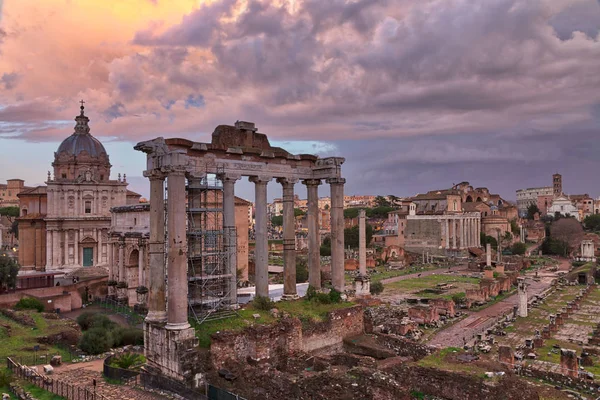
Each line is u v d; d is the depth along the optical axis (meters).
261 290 42.06
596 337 55.22
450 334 61.47
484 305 84.69
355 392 29.17
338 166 45.94
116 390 30.98
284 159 44.22
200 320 35.78
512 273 113.06
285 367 34.62
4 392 30.66
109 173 105.81
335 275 46.72
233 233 39.38
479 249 175.12
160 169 33.53
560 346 52.31
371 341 41.81
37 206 102.00
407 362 35.38
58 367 38.78
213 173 38.38
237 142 41.41
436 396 31.58
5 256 78.19
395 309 59.44
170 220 32.25
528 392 29.55
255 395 29.52
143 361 37.47
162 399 28.98
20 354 41.59
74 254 97.06
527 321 69.06
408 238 185.12
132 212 76.69
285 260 45.12
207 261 38.81
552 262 158.38
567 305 78.00
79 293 77.06
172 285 31.95
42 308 65.75
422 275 126.81
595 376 40.78
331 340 40.75
